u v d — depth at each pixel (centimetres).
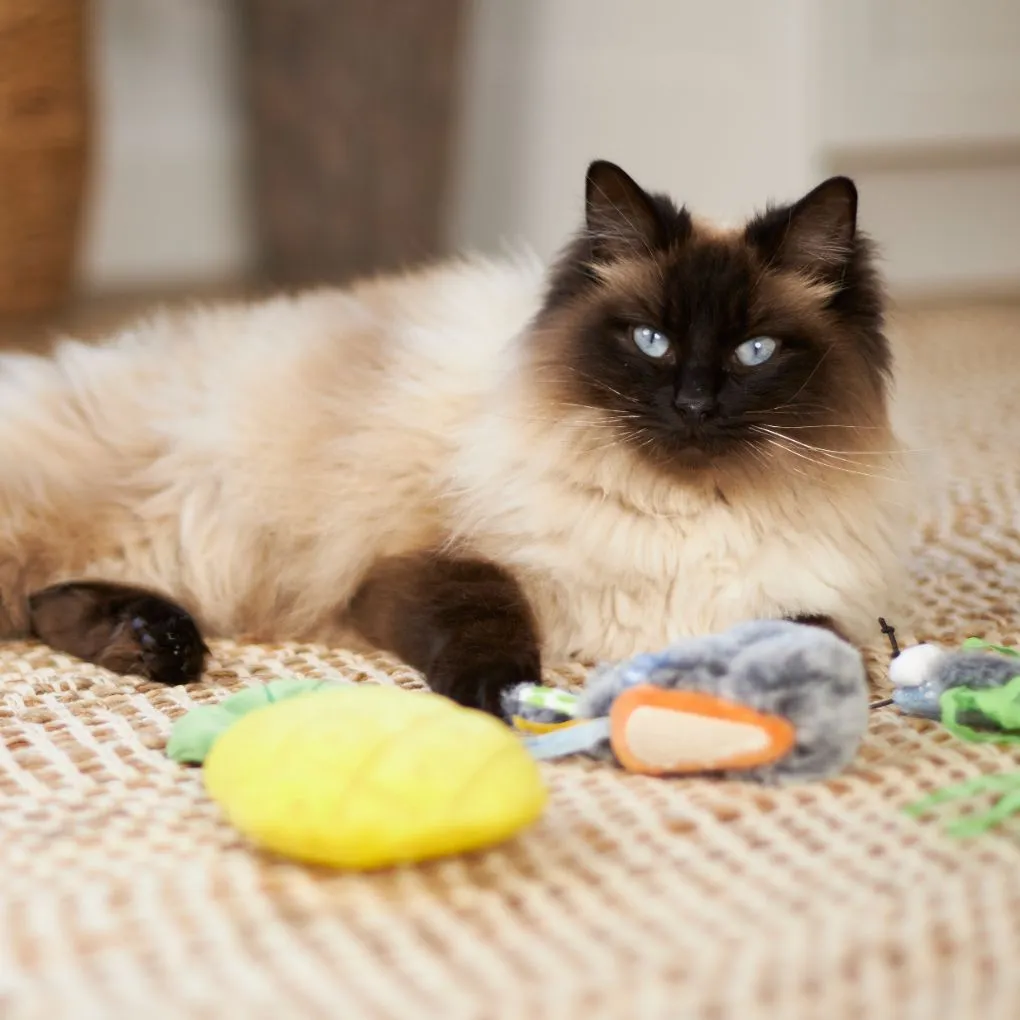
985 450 140
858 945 76
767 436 97
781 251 98
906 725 92
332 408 105
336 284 207
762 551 99
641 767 86
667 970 75
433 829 79
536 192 222
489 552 100
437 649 96
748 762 85
